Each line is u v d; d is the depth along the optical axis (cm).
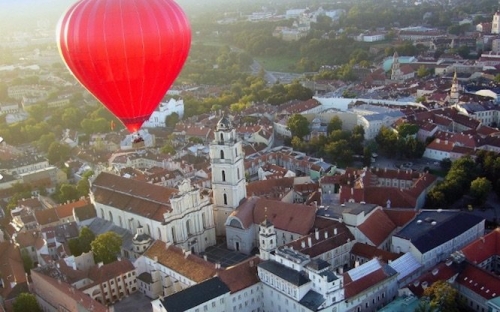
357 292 19475
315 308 18475
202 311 19325
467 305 19738
